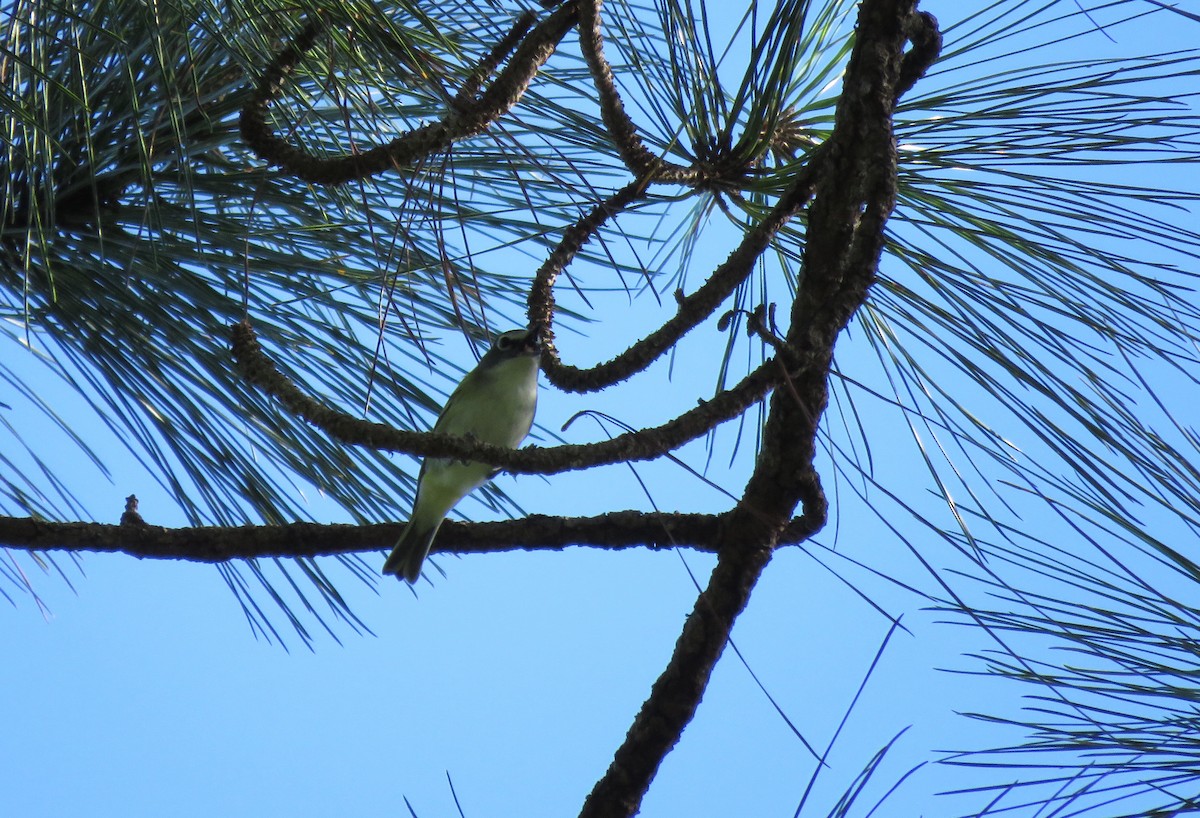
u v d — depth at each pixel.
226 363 5.81
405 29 5.42
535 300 6.03
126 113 5.45
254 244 5.88
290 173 5.14
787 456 4.51
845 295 4.50
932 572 3.52
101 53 5.29
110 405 5.74
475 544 5.59
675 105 5.77
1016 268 5.26
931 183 5.38
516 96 5.11
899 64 4.56
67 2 4.76
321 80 5.62
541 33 5.23
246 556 5.44
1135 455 4.52
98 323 5.59
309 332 6.13
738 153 5.85
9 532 5.09
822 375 4.47
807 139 6.27
